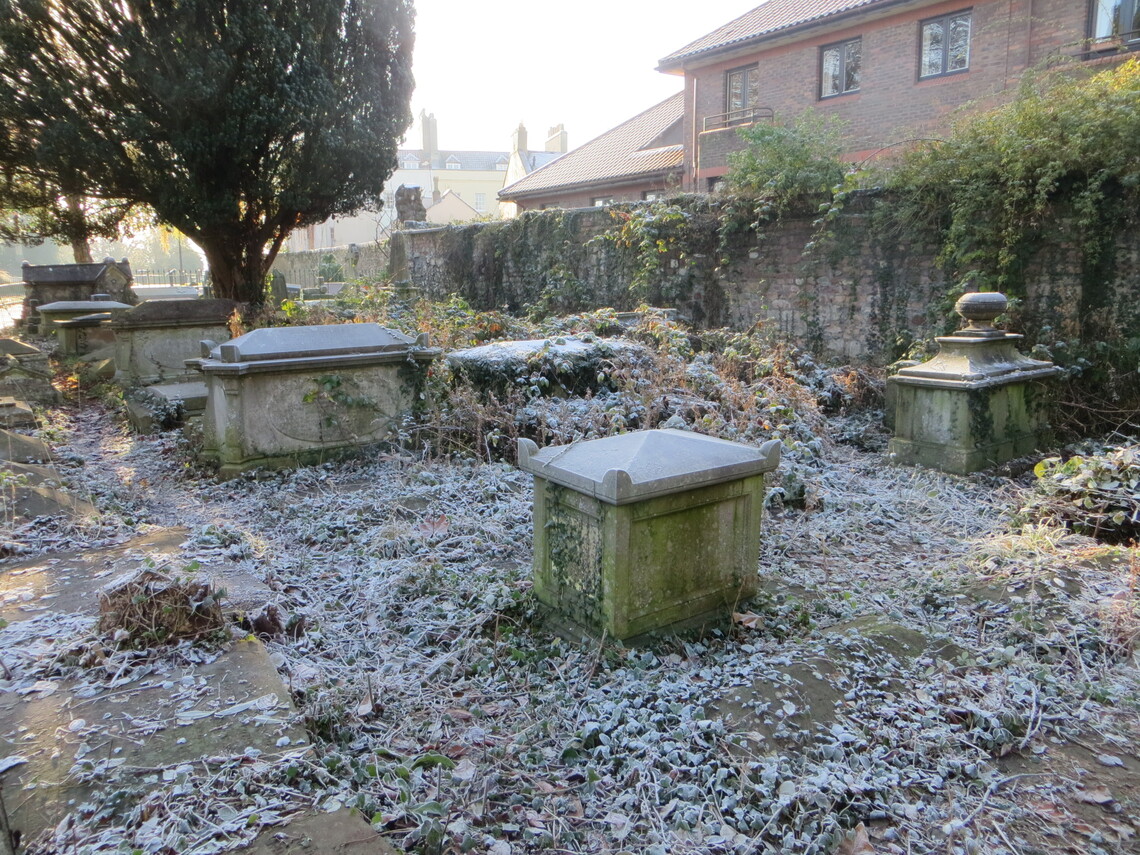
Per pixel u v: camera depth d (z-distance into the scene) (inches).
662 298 442.0
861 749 93.6
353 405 245.3
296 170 492.1
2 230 498.9
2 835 65.1
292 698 98.6
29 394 378.0
